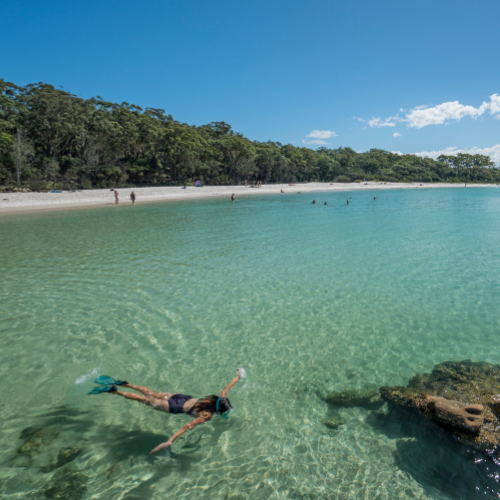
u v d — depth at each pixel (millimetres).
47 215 29766
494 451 4059
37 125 55625
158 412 4852
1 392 5105
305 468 3922
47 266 12383
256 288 10227
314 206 40719
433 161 157125
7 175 50062
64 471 3766
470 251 15227
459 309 8648
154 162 74625
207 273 11719
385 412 4879
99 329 7371
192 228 22266
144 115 74000
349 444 4293
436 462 3984
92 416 4703
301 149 119250
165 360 6207
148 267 12383
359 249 15695
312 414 4867
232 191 71125
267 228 22406
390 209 37156
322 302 9156
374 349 6715
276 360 6305
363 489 3625
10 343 6641
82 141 60562
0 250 15125
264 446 4258
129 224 24125
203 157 78625
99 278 10992
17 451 4012
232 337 7164
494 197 62312
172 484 3670
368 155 147750
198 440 4352
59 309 8414
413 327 7652
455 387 5293
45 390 5195
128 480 3695
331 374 5859
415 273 11789
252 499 3494
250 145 90938
